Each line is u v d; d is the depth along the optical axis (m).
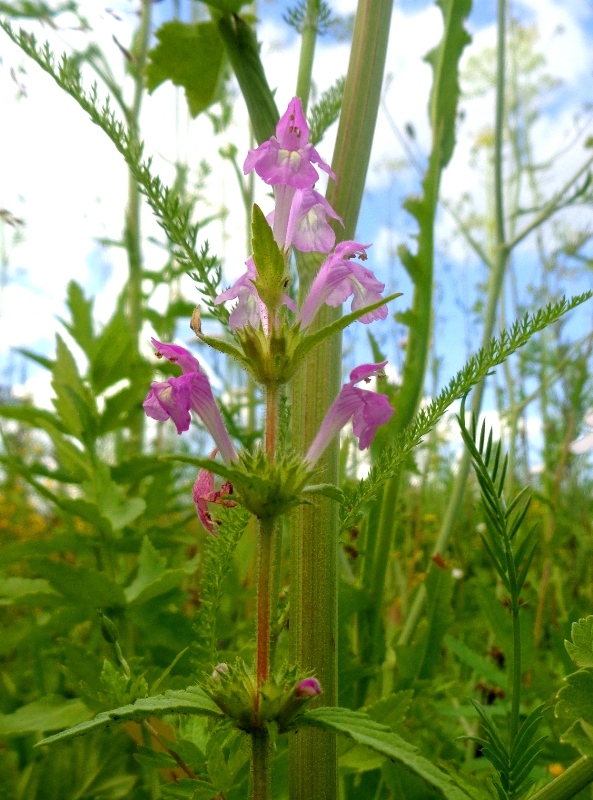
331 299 0.10
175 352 0.10
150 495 0.22
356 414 0.10
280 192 0.11
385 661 0.18
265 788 0.08
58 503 0.18
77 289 0.23
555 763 0.14
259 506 0.09
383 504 0.16
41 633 0.18
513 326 0.10
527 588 0.27
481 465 0.10
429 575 0.17
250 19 0.18
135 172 0.10
